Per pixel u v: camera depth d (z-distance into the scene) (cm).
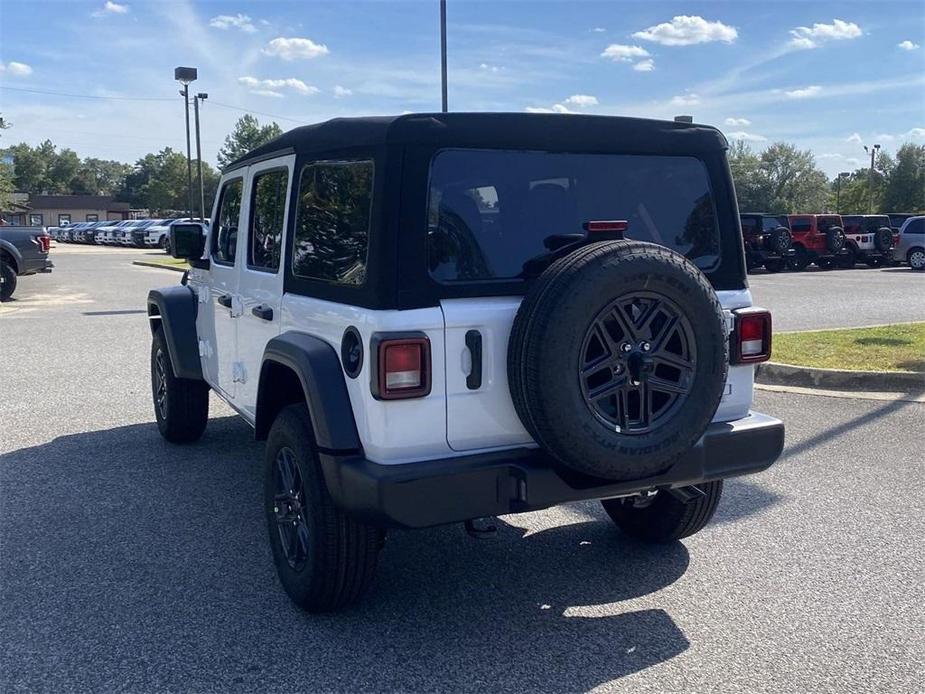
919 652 364
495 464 352
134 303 1767
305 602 395
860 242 2869
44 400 856
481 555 473
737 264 420
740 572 447
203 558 468
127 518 531
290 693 336
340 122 386
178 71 3431
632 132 393
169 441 702
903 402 798
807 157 9525
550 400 330
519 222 371
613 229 364
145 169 14362
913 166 8300
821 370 867
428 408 347
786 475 602
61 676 348
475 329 352
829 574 443
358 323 351
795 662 357
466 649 370
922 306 1620
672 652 366
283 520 410
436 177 354
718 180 416
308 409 379
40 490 584
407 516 340
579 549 481
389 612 405
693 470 380
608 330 341
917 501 548
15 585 434
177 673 350
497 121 365
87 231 5662
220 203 581
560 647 371
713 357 358
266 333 462
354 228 366
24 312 1595
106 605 412
